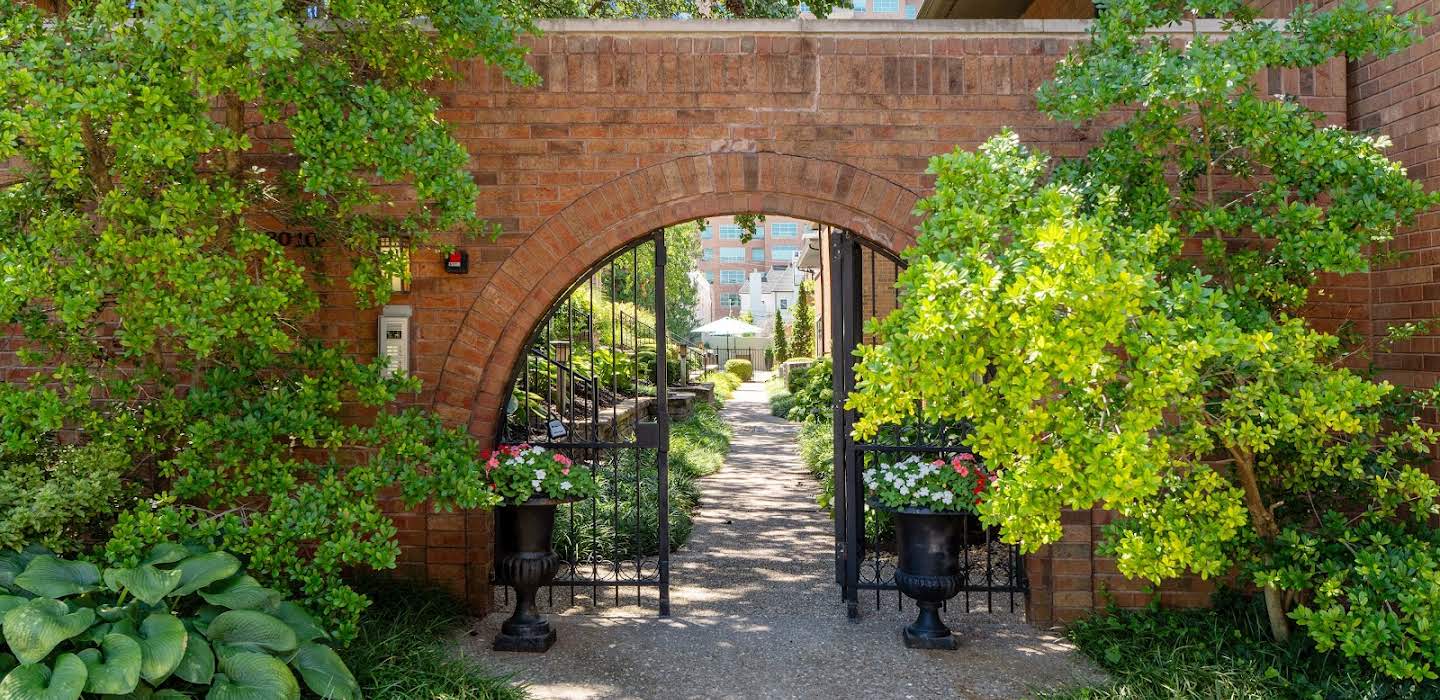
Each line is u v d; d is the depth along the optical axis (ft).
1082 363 10.46
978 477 16.83
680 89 18.24
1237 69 13.09
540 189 18.28
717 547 25.75
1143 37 17.58
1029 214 12.24
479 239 18.38
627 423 39.09
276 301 13.82
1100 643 16.48
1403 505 16.62
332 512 15.14
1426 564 12.53
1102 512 17.95
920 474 17.01
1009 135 13.78
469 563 18.98
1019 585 19.02
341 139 13.64
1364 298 17.87
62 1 15.28
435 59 15.61
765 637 17.95
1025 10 32.32
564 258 18.37
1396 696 13.25
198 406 14.83
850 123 18.17
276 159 18.10
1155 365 10.77
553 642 17.53
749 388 107.04
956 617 19.13
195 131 12.69
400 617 16.89
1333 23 13.60
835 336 19.22
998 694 15.01
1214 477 13.20
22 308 14.69
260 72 13.93
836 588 21.44
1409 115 16.56
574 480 17.28
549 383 19.86
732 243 260.42
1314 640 14.78
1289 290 14.29
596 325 46.21
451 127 17.24
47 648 10.87
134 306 13.16
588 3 35.94
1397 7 16.83
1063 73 15.02
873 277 18.79
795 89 18.17
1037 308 10.59
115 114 12.33
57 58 12.68
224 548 14.15
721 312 256.32
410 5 15.07
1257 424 13.47
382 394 15.52
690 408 55.42
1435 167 15.96
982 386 11.65
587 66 18.24
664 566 19.30
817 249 71.72
